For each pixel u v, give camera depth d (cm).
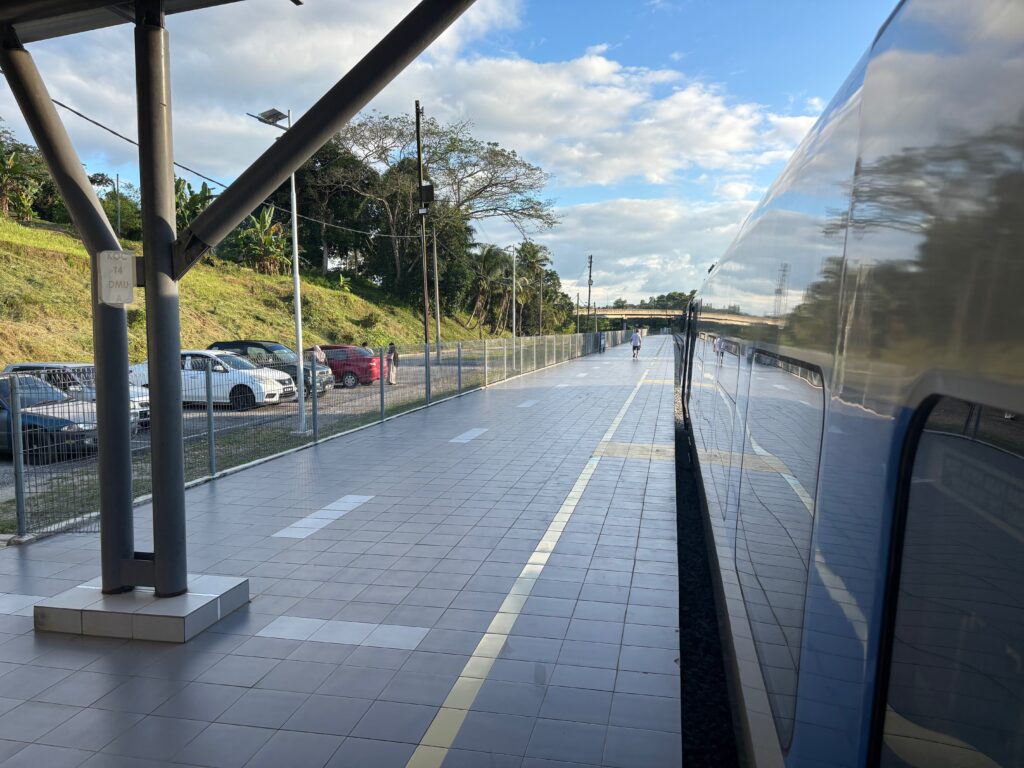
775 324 322
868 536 155
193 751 361
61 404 731
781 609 249
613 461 1087
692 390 1353
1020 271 103
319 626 502
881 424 153
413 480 956
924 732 131
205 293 3597
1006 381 106
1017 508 103
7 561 635
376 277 5678
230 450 1069
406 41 439
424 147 5244
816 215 242
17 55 468
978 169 118
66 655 463
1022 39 107
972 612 117
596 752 356
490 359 2494
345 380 2209
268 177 466
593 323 10100
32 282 2673
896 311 150
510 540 693
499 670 438
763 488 313
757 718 285
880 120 174
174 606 493
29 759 356
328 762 351
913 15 161
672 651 461
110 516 512
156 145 480
